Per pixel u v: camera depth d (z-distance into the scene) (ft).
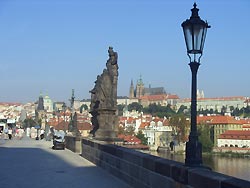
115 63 84.07
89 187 41.52
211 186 22.33
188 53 30.01
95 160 65.36
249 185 19.54
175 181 28.40
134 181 40.04
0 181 45.75
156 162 32.83
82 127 208.44
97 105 84.64
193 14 30.12
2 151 97.19
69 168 59.72
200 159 27.99
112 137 80.79
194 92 29.58
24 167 61.05
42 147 120.16
